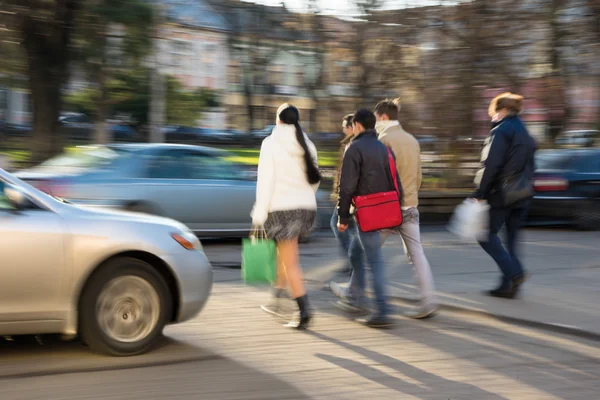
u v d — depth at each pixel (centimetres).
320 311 703
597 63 1991
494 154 727
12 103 4803
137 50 2292
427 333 621
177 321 561
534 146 741
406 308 718
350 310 697
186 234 567
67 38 2294
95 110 2783
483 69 1812
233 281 847
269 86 2095
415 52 1842
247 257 639
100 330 524
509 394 469
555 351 570
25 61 2353
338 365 525
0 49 2245
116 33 2300
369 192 630
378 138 686
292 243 629
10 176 518
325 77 1895
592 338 610
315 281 861
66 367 507
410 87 1844
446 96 1786
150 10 2214
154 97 3003
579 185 1363
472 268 966
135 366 513
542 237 1297
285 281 686
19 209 509
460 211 757
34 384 471
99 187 991
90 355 536
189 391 463
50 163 1070
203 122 4375
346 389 473
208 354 547
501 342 595
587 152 1404
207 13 2183
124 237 530
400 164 673
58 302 511
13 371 497
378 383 487
